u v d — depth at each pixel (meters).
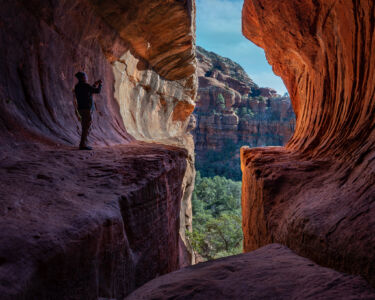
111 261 2.93
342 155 4.84
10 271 1.69
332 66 6.74
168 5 9.95
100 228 2.72
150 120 16.47
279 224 4.43
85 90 5.89
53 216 2.56
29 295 1.74
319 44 7.49
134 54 12.28
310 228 3.14
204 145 84.25
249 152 10.44
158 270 4.96
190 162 19.94
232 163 81.88
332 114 6.72
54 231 2.24
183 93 21.25
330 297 1.72
